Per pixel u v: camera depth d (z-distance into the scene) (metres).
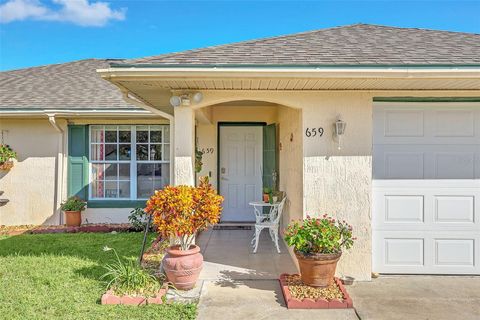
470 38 5.76
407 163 5.09
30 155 8.88
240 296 4.34
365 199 4.91
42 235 7.65
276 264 5.58
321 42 5.44
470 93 4.96
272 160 7.90
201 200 4.48
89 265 5.40
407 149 5.09
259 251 6.35
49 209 8.88
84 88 9.88
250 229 8.31
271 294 4.40
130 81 4.49
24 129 8.86
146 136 9.05
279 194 7.01
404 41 5.49
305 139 4.92
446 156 5.09
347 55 4.67
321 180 4.91
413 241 5.08
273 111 8.71
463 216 5.06
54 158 8.89
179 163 4.99
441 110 5.09
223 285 4.68
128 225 8.52
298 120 5.37
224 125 9.02
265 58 4.51
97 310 3.86
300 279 4.68
